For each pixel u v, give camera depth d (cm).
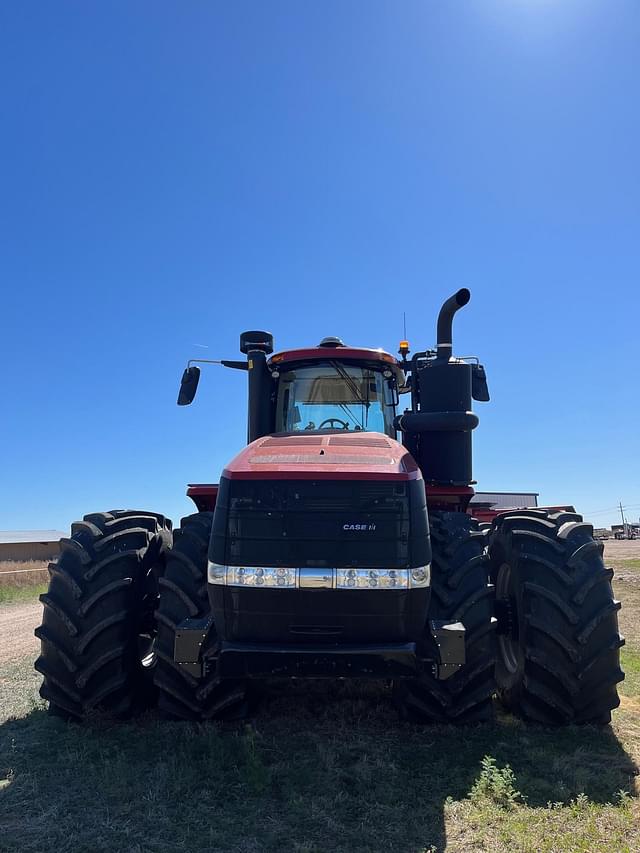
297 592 341
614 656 389
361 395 527
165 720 426
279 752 374
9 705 490
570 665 389
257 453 390
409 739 392
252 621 347
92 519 450
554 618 393
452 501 502
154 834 285
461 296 486
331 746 379
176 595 402
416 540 346
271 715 438
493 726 407
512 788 314
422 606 344
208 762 352
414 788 325
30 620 1058
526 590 401
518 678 419
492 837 278
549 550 407
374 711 441
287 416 526
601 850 265
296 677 348
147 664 461
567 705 396
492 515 637
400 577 340
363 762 353
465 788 323
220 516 354
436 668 367
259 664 347
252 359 534
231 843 276
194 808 307
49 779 342
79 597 411
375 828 287
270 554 345
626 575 1428
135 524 459
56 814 304
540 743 381
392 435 523
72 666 407
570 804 305
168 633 400
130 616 418
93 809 308
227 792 323
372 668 344
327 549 344
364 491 349
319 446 403
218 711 405
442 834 281
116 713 421
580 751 366
